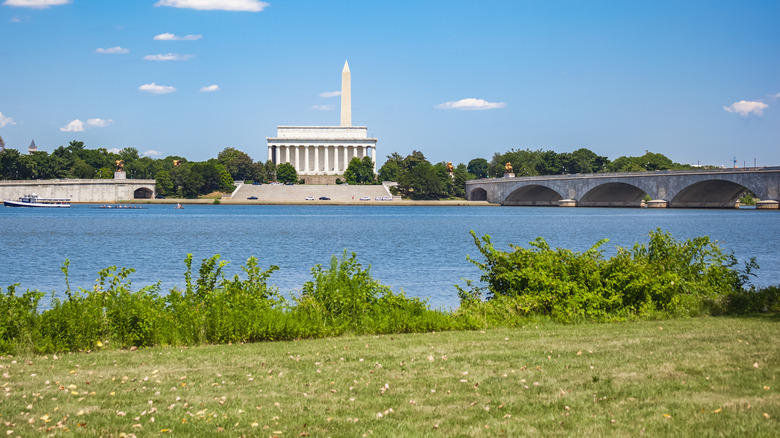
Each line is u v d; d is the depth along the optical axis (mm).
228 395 16078
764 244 81438
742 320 25016
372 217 162125
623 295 27016
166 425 13953
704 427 12859
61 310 22375
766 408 13703
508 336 22797
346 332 24312
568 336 22453
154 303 23797
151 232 105875
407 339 22812
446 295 43219
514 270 28109
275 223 133125
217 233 104250
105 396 16062
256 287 25172
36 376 18062
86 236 96812
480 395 15695
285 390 16500
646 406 14297
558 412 14289
